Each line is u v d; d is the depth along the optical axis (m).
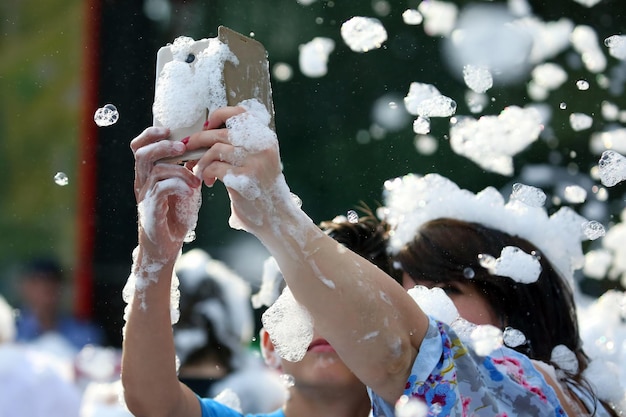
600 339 5.36
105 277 16.56
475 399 3.30
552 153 11.98
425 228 4.67
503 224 4.82
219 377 6.57
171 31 15.30
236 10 14.87
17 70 17.64
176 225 3.41
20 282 13.88
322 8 14.54
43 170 17.72
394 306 3.19
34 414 6.68
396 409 3.29
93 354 9.02
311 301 3.09
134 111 16.08
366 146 14.20
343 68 14.22
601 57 10.41
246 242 13.51
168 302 3.60
